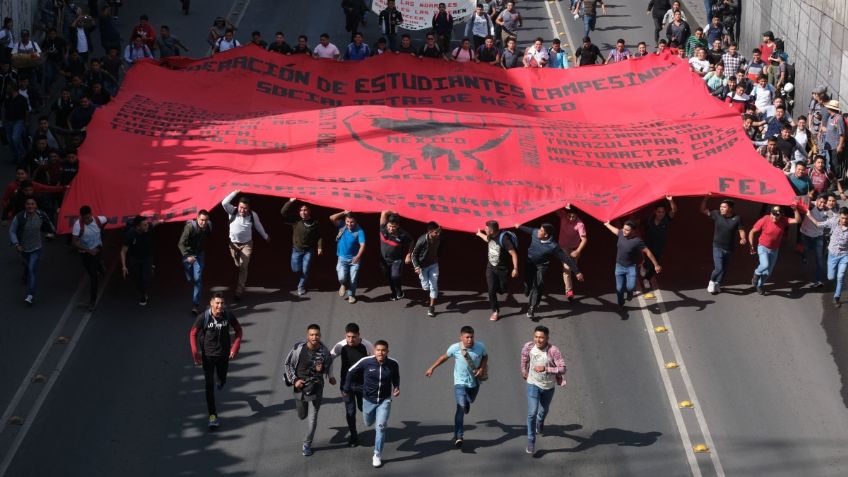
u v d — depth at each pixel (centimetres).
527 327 2106
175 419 1812
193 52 3700
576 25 4047
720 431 1805
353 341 1688
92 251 2105
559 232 2311
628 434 1795
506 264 2088
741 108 3022
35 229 2138
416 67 2950
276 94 2828
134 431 1778
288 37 3888
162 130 2528
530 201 2288
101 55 3644
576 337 2077
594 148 2483
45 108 3177
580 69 2934
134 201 2222
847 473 1706
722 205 2200
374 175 2341
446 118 2558
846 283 2295
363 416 1811
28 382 1903
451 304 2188
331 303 2178
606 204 2236
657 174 2400
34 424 1789
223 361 1766
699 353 2028
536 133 2509
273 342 2039
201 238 2114
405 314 2142
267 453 1730
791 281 2305
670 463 1727
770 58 3241
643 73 2902
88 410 1830
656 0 3744
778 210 2177
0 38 3219
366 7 3891
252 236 2353
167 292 2211
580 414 1847
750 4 3900
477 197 2278
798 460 1736
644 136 2542
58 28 3612
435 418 1827
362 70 2938
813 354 2028
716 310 2181
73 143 2631
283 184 2241
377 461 1692
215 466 1698
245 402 1861
